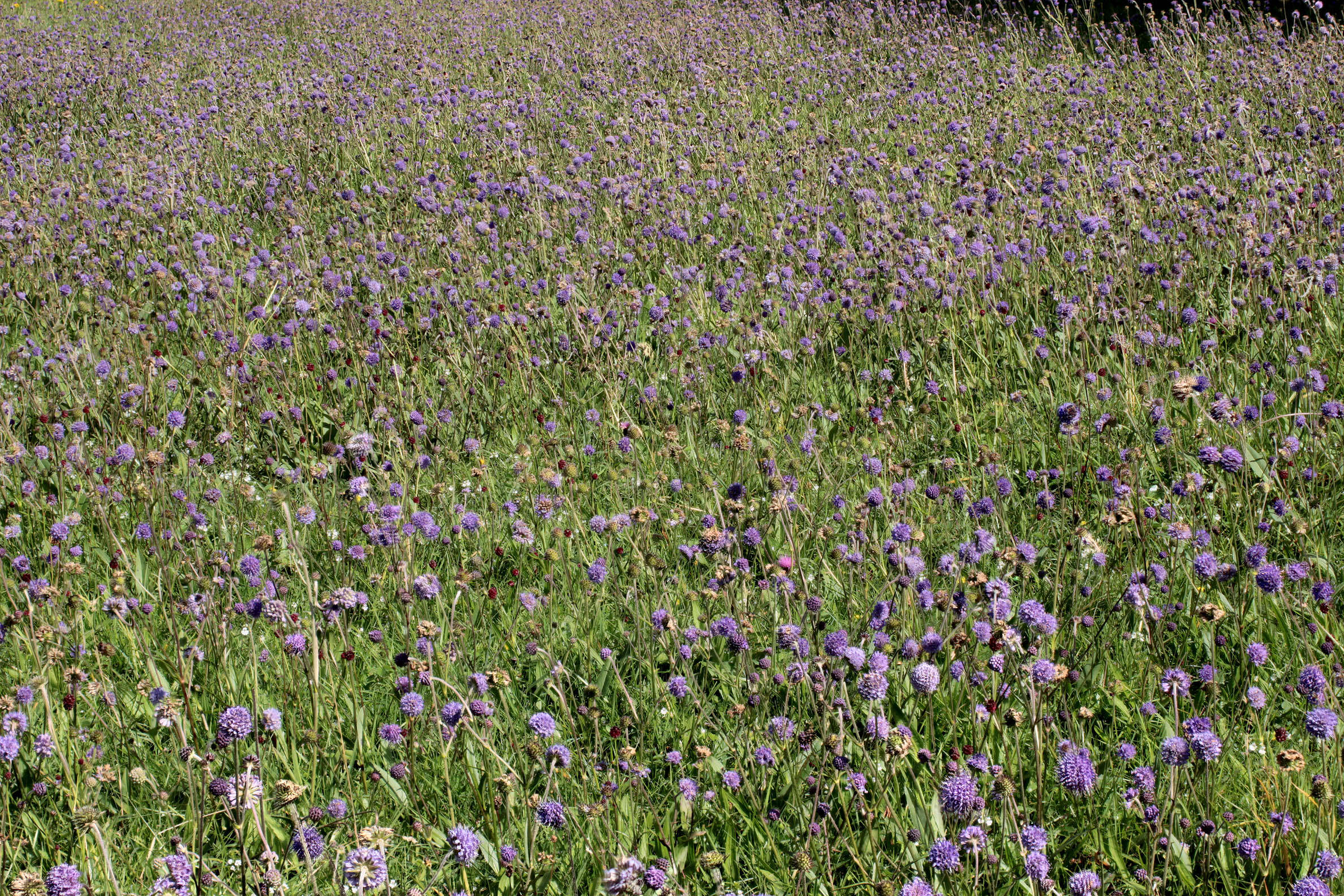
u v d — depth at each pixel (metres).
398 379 5.57
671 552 4.46
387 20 17.78
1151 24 12.27
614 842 3.06
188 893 2.69
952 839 2.94
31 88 13.49
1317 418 4.62
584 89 12.10
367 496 4.62
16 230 7.65
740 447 4.70
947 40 13.57
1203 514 4.23
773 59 13.41
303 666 3.62
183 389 6.00
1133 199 7.08
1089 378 5.25
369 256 7.35
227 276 7.05
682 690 3.49
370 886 2.51
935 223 7.39
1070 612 3.82
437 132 10.48
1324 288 5.75
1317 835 2.82
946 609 3.49
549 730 3.09
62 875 2.53
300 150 10.32
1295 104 9.41
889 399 5.59
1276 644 3.66
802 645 3.34
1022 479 4.93
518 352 6.12
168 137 10.55
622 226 7.77
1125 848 3.05
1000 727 3.21
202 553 4.39
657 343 6.31
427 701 3.58
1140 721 3.36
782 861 3.02
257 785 2.82
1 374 5.93
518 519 4.70
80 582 4.38
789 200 8.16
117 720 3.55
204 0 21.53
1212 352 5.31
